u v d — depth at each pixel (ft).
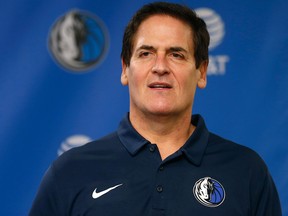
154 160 18.70
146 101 18.80
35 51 28.40
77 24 28.37
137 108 19.40
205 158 19.13
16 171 28.27
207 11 28.27
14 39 28.35
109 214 17.94
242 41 28.19
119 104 28.45
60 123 28.35
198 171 18.71
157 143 19.61
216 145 19.66
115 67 28.43
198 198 18.15
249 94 28.14
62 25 28.43
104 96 28.43
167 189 18.19
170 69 18.72
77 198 18.49
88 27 28.37
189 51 19.19
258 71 28.14
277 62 28.12
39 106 28.35
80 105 28.43
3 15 28.35
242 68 28.14
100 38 28.40
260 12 28.22
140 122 19.61
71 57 28.37
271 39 28.14
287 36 28.12
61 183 18.80
